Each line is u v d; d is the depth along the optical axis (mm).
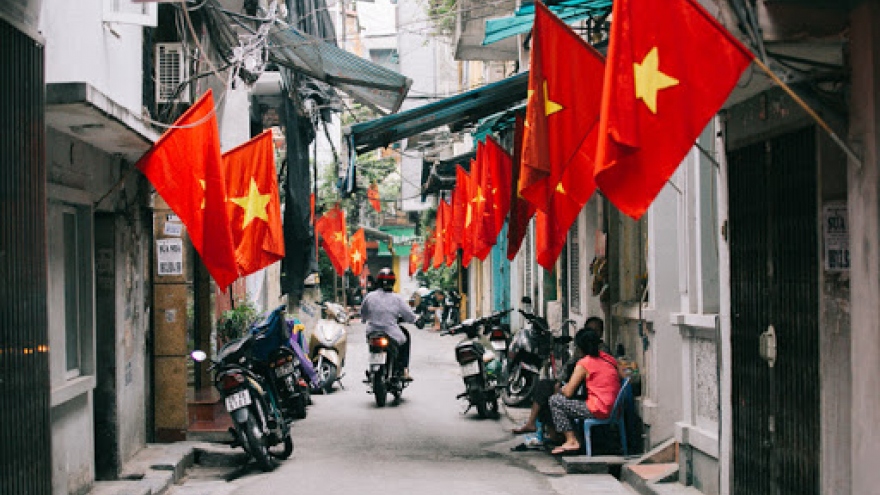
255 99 17266
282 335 10195
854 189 4840
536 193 5941
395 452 10039
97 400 8430
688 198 7992
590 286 11898
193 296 12406
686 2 4562
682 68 4570
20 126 5148
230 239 7418
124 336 8828
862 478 4746
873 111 4660
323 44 11320
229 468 9477
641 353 9641
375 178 33656
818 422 5406
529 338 12469
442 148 24953
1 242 4836
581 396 9305
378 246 48656
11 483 4863
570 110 5820
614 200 4543
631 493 7914
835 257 5164
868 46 4668
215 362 9070
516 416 12156
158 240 10039
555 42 5828
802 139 5633
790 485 5762
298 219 15273
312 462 9469
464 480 8422
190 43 10117
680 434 7832
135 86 8055
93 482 7922
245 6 12219
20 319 5070
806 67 5082
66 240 7805
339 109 17297
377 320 13797
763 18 4766
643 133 4543
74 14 6641
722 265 6953
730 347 6746
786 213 5844
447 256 18906
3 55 4914
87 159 7898
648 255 9180
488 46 17016
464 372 12289
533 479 8484
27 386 5148
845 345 5062
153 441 9953
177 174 7375
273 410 9367
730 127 6781
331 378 15320
